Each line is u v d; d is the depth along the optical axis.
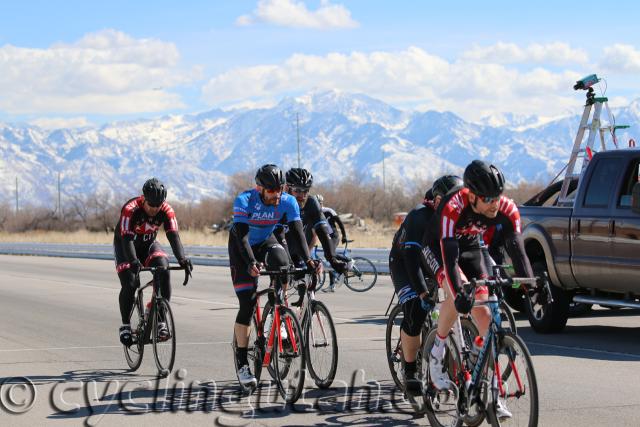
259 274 10.73
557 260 15.54
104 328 18.16
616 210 14.60
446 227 8.68
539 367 12.61
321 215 13.95
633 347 14.34
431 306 9.76
